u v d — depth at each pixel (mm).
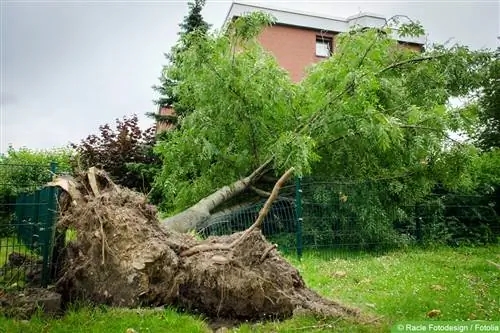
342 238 9781
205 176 10086
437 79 10539
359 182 10047
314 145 8820
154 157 15453
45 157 15125
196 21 18500
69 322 4203
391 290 6031
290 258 8531
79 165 5672
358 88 8914
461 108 9875
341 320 4469
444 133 9523
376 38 10086
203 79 9453
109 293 4676
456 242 11461
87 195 5262
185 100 10648
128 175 15109
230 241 5168
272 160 9750
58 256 5535
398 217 10703
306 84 10602
